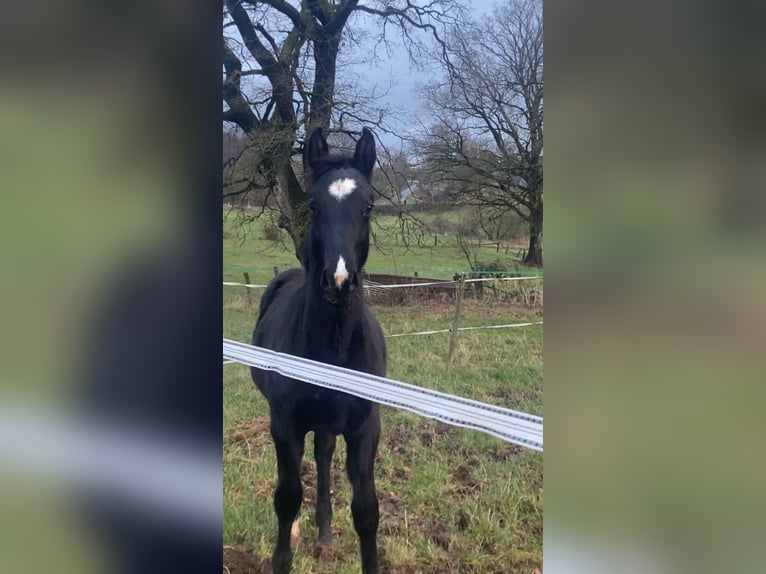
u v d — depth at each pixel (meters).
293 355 2.25
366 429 2.14
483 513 2.21
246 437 2.77
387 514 2.32
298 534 2.47
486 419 1.79
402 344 2.38
